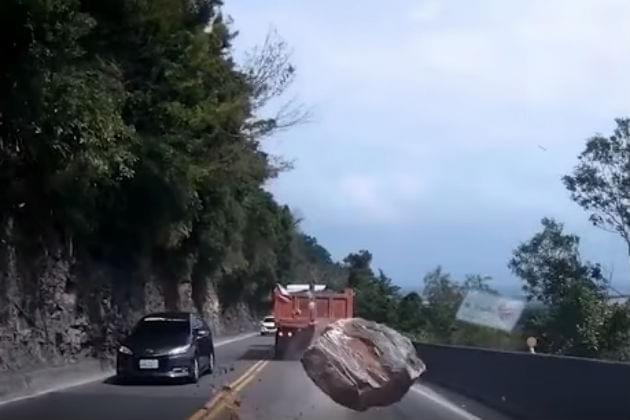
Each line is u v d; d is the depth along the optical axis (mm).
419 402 22234
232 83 38688
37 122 21781
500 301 42156
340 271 123500
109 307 37469
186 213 41906
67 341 31969
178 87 32375
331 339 15008
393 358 14922
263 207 83312
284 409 19812
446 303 56969
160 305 52688
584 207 40500
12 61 20875
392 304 59750
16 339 27359
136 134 29531
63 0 20594
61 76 21453
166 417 18344
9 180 26703
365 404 14852
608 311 35969
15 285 27625
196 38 32875
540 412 17906
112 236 38938
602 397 15047
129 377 26844
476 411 20391
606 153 40000
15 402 21281
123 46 28625
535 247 40000
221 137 38406
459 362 26125
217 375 30547
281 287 43750
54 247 31109
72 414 18812
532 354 19266
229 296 88500
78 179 26922
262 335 83125
